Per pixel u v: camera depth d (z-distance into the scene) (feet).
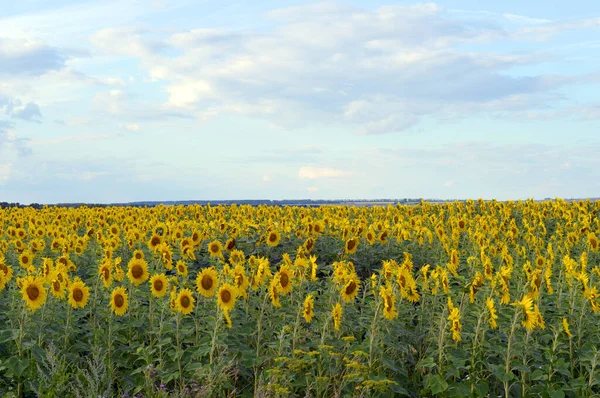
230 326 27.40
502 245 49.90
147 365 26.43
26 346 26.68
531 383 28.19
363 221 65.26
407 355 28.81
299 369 26.02
